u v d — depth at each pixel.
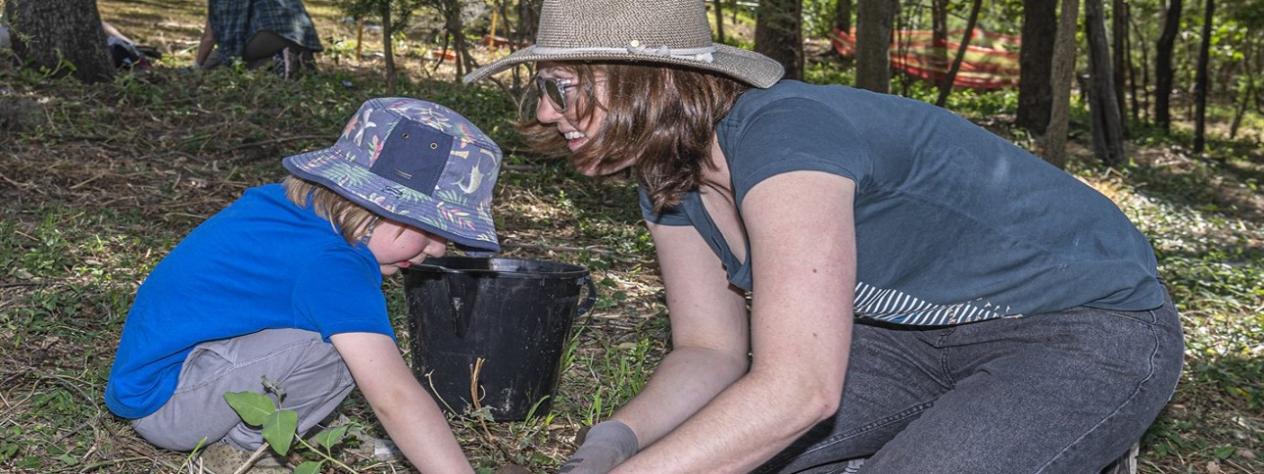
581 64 2.08
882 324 2.70
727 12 23.73
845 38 22.75
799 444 2.67
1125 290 2.29
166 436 3.04
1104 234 2.31
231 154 7.82
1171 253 9.70
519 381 3.68
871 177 2.09
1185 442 4.30
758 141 2.01
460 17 12.31
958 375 2.51
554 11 2.12
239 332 2.81
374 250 2.80
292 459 3.22
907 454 2.26
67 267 5.11
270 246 2.77
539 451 3.57
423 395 2.69
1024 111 16.94
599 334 4.86
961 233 2.23
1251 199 14.88
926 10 25.62
